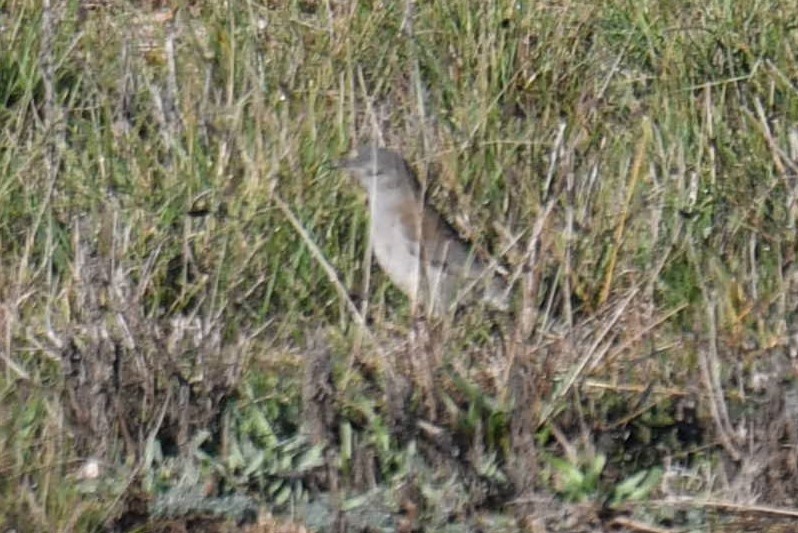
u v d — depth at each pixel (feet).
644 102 56.13
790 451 36.94
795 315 43.11
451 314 40.55
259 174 48.57
